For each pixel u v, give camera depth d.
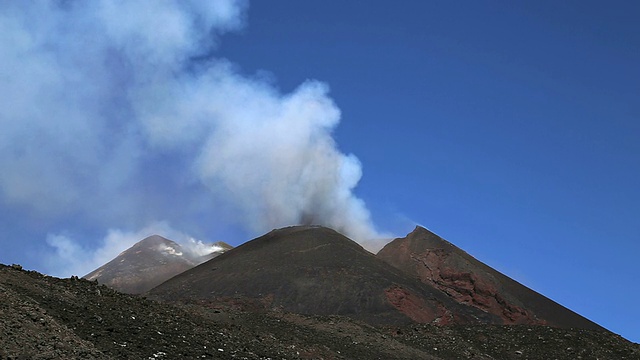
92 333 29.23
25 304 28.08
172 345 30.89
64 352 24.97
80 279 37.88
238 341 35.62
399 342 52.38
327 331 50.28
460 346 56.31
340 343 47.84
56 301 31.89
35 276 35.59
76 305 32.31
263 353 35.31
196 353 31.00
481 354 55.53
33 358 23.47
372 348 48.47
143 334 31.05
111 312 33.00
